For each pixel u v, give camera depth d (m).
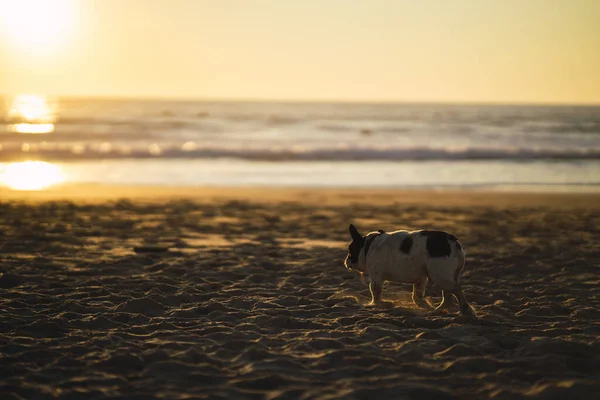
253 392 4.80
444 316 6.98
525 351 5.71
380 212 16.30
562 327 6.57
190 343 5.91
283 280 8.96
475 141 44.94
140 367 5.31
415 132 52.91
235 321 6.81
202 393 4.77
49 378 5.02
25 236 12.22
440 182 24.34
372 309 7.35
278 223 14.42
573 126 61.28
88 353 5.64
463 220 14.98
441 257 6.78
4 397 4.58
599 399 4.67
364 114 89.50
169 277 8.97
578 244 11.89
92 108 102.69
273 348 5.85
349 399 4.68
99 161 30.52
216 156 32.59
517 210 16.94
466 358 5.44
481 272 9.55
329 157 32.50
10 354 5.57
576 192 21.69
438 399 4.74
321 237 12.69
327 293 8.15
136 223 14.20
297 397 4.70
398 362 5.46
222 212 16.12
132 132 47.28
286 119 71.56
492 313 7.21
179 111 92.31
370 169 28.66
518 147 37.97
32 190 20.19
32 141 39.62
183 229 13.50
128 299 7.70
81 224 13.85
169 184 22.94
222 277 9.04
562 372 5.22
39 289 8.20
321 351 5.76
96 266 9.70
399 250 7.12
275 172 27.17
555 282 8.91
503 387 4.90
